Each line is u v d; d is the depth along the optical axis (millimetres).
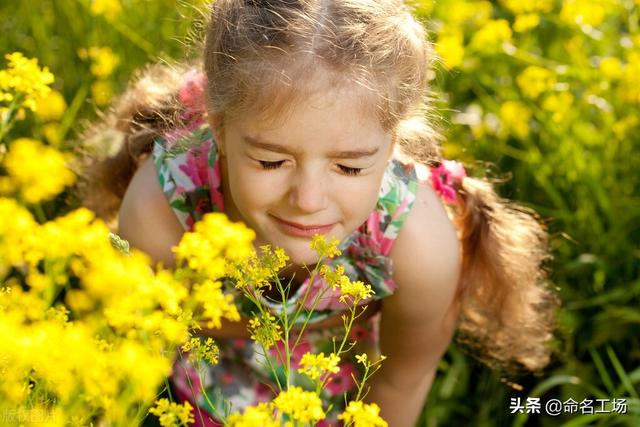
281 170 1713
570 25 3201
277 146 1676
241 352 2340
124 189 2359
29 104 1825
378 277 2104
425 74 1919
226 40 1788
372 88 1702
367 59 1725
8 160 1883
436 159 2186
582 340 2768
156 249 2125
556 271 2854
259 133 1680
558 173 2998
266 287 2139
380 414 2447
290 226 1757
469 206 2262
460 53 3033
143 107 2234
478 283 2377
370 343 2414
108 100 2961
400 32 1811
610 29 3320
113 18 3086
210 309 1423
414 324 2230
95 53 2959
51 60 3158
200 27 2162
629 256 2873
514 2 3326
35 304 1456
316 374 1416
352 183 1729
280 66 1692
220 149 1887
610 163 3004
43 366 1271
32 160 1676
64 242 1438
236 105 1711
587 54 3309
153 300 1396
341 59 1702
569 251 2895
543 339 2598
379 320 2406
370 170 1740
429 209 2123
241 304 2125
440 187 2197
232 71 1742
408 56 1824
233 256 1508
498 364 2623
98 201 2404
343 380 2400
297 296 2035
